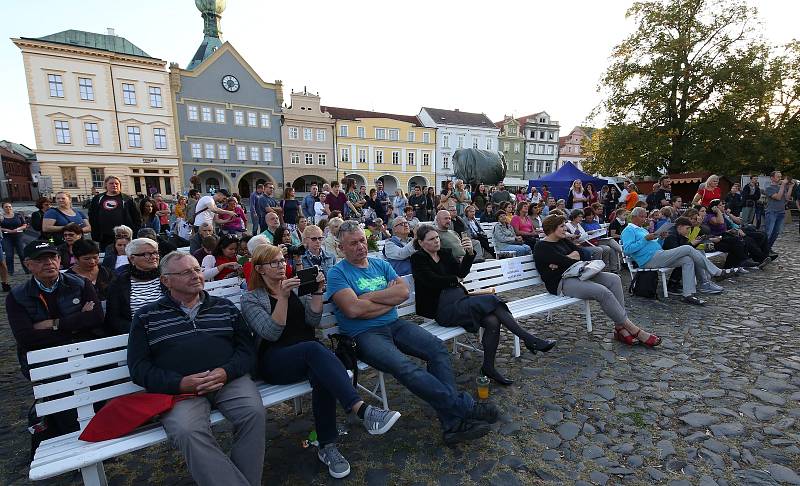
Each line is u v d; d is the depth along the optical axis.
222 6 43.66
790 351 3.88
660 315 5.11
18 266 10.04
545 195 15.20
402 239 5.18
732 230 7.37
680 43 20.77
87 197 30.67
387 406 3.00
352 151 47.44
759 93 19.70
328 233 5.78
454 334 3.46
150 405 2.20
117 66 33.75
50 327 2.80
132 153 35.09
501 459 2.48
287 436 2.85
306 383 2.72
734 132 20.77
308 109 43.78
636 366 3.68
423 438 2.75
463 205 10.81
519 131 60.78
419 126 52.56
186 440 2.08
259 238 4.30
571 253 4.68
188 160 37.66
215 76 38.09
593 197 13.31
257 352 2.77
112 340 2.47
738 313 5.08
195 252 5.35
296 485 2.32
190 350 2.43
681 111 22.16
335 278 3.18
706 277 5.99
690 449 2.50
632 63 22.86
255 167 41.12
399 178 51.25
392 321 3.21
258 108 40.69
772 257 8.04
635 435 2.67
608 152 24.14
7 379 3.83
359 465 2.48
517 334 3.41
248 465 2.21
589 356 3.93
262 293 2.82
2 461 2.62
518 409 3.03
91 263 3.58
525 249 7.94
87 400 2.32
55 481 2.46
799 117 22.30
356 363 2.79
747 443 2.54
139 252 3.10
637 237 5.85
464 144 55.56
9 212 8.93
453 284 3.75
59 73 31.84
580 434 2.71
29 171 46.28
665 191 11.25
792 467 2.31
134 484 2.41
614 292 4.42
